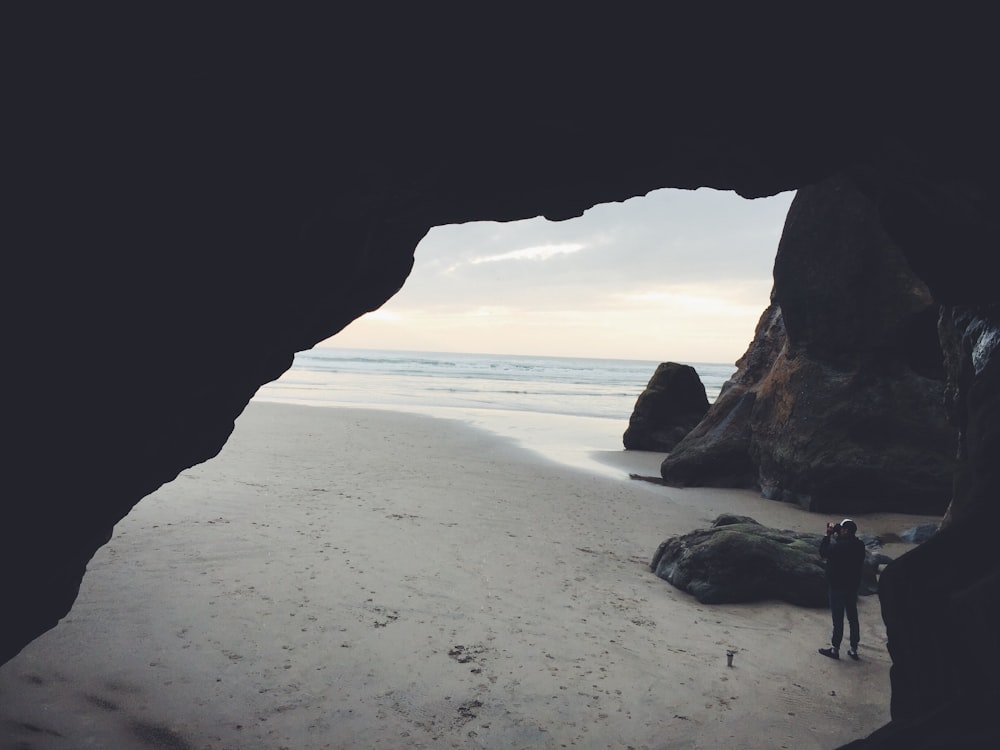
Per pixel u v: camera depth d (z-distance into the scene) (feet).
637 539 46.75
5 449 12.72
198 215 14.16
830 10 12.89
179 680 22.95
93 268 12.96
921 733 14.67
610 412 152.66
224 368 17.63
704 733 22.03
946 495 58.08
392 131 15.25
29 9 9.94
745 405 72.84
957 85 13.79
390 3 12.22
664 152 18.15
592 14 12.96
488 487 60.49
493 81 14.43
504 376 311.68
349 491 54.13
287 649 25.75
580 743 20.99
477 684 24.14
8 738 18.56
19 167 11.22
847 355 63.98
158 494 47.52
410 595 32.17
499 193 19.13
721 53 13.98
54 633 25.46
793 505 62.44
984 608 15.06
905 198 20.49
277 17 11.75
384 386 210.59
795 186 19.45
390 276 22.98
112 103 11.66
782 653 29.04
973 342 22.06
